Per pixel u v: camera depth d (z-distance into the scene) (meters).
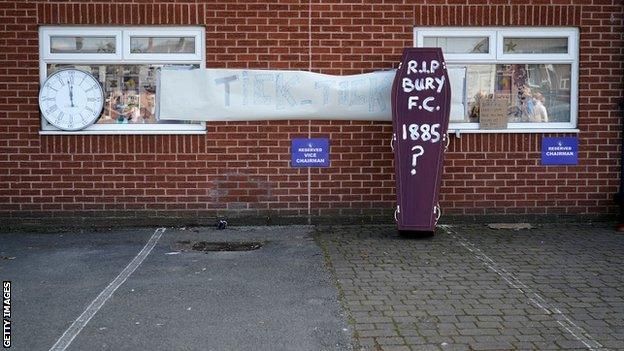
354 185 8.98
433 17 8.86
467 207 9.08
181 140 8.86
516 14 8.92
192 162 8.88
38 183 8.78
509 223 9.11
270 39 8.82
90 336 4.98
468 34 8.99
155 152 8.84
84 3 8.66
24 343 4.84
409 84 8.22
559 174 9.14
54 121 8.73
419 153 8.18
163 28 8.80
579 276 6.58
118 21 8.68
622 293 6.04
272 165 8.92
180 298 5.88
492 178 9.08
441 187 9.05
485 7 8.89
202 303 5.73
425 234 8.39
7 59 8.66
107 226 8.85
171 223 8.89
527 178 9.11
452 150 9.04
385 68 8.91
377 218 9.00
